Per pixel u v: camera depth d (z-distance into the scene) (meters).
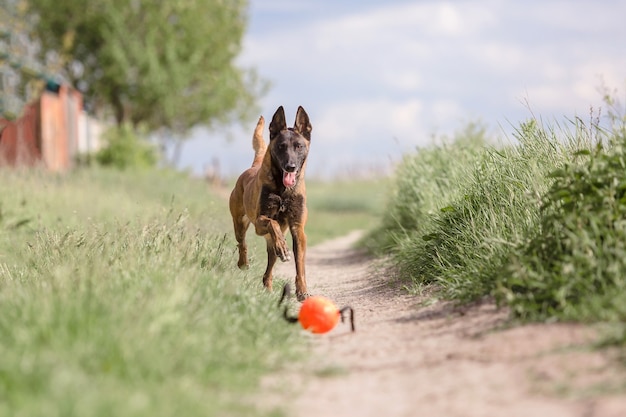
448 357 5.25
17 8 25.56
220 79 44.97
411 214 13.21
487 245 7.39
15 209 13.70
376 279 10.52
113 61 41.16
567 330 5.23
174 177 32.75
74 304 5.25
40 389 4.08
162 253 7.61
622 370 4.36
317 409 4.35
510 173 8.60
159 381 4.52
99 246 8.66
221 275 7.64
